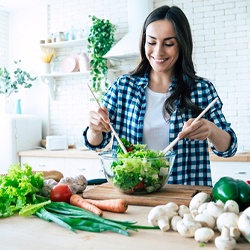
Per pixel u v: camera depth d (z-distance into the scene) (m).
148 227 0.97
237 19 3.40
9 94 4.25
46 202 1.12
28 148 4.07
